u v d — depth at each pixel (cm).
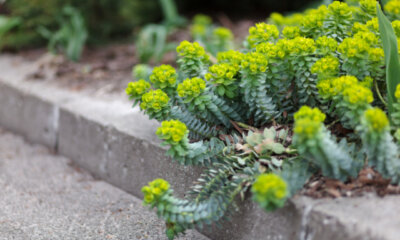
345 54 118
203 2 323
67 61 226
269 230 113
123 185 151
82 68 214
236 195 119
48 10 244
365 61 117
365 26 125
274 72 125
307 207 108
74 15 227
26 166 167
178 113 127
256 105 126
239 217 119
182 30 266
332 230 104
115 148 151
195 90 122
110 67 214
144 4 282
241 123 130
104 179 157
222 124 132
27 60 233
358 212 105
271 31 130
